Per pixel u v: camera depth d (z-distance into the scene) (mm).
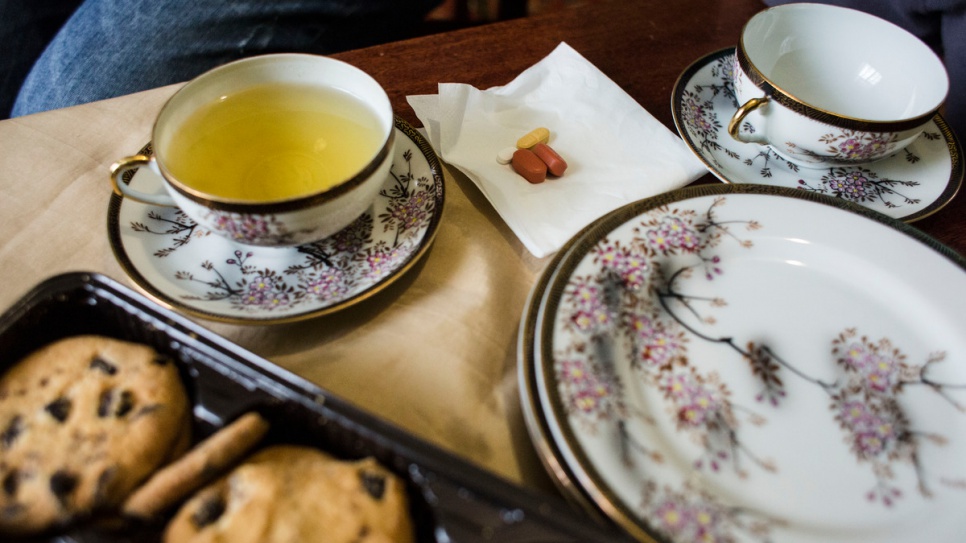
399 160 345
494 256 325
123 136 364
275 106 329
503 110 378
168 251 306
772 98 336
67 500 221
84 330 265
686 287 294
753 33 376
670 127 389
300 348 291
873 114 381
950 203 352
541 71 392
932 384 273
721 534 230
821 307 292
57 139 358
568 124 373
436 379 284
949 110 424
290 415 240
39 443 232
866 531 239
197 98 319
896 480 251
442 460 226
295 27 555
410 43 421
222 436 229
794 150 348
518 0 662
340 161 312
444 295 309
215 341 250
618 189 344
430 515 228
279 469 231
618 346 272
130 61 509
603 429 246
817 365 278
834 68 390
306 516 220
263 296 294
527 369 265
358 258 311
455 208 343
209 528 219
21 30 566
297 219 277
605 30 443
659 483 237
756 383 272
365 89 324
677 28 449
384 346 292
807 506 244
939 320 283
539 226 326
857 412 266
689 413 263
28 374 247
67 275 256
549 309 273
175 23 522
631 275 291
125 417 238
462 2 667
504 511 218
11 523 219
